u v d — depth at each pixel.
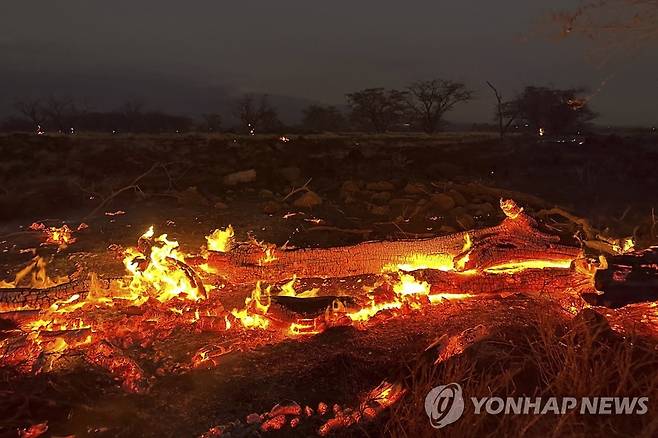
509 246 5.84
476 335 3.97
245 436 3.37
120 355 4.23
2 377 4.06
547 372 3.55
